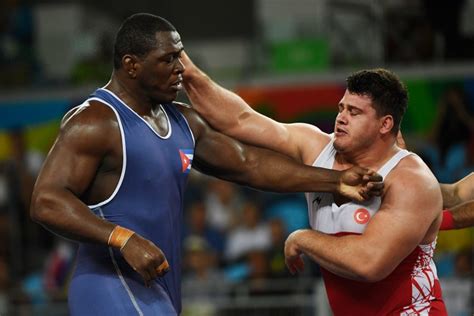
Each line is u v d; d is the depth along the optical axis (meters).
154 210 7.49
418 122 19.23
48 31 26.19
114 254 7.45
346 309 7.91
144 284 7.50
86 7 28.19
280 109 20.12
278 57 22.16
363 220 7.64
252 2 31.92
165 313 7.48
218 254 18.23
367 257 7.38
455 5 20.98
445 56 20.86
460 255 16.52
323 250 7.56
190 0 32.09
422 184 7.55
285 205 19.19
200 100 8.21
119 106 7.46
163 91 7.50
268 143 8.24
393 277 7.71
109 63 23.55
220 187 19.38
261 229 18.20
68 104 21.08
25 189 20.03
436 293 7.88
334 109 19.91
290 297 15.11
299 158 8.32
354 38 21.70
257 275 17.05
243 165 8.12
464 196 8.71
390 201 7.54
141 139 7.41
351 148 7.69
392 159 7.76
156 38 7.39
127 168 7.37
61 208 7.08
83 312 7.44
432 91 19.25
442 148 19.00
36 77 23.66
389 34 21.33
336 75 20.05
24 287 18.67
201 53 29.59
